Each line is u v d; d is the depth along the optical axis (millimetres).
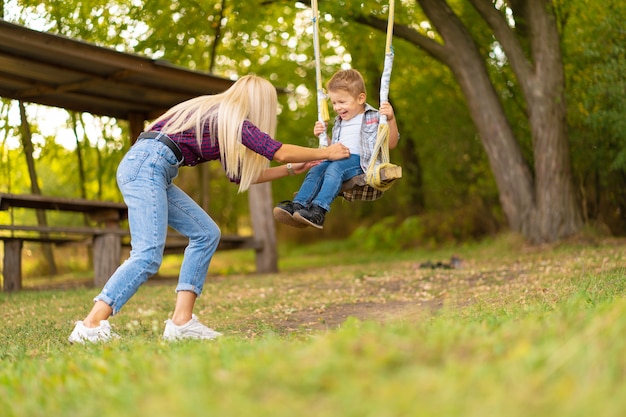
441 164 16781
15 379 2885
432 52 12852
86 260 16594
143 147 4469
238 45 14383
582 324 2768
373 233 18406
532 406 1831
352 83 5145
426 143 17125
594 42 11812
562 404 1838
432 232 16969
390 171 4742
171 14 12781
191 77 9680
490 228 16344
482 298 6234
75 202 9328
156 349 3535
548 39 12219
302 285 9070
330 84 5223
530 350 2305
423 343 2428
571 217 12227
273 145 4441
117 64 8719
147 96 10523
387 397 1912
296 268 13906
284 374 2160
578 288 5781
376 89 17000
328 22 13562
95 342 4203
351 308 6582
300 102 18500
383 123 4910
